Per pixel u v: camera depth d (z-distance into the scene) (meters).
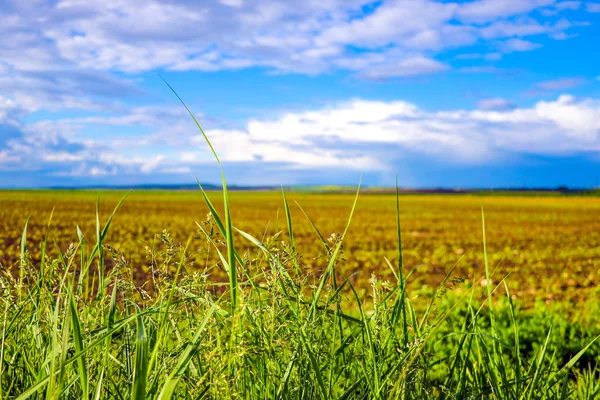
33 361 2.07
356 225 29.80
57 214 32.50
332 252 2.10
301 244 18.48
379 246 19.73
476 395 2.13
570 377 4.50
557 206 61.06
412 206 57.25
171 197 78.06
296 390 1.94
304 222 31.30
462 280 2.15
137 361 1.43
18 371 2.07
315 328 2.04
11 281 2.15
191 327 2.05
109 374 2.02
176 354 1.86
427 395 2.18
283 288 1.92
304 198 86.31
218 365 1.69
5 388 1.94
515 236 24.98
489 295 2.29
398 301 2.15
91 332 1.79
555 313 7.65
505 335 5.66
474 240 22.73
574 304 9.50
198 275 2.01
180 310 2.37
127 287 2.19
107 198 66.62
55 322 1.73
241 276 2.10
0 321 2.06
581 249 19.81
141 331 1.50
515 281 12.23
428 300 7.51
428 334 1.95
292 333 1.91
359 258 15.66
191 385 1.81
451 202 72.12
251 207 50.88
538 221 35.47
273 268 1.87
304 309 2.08
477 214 42.72
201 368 1.87
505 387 2.09
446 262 15.78
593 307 8.48
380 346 2.07
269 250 1.95
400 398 1.91
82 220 28.19
